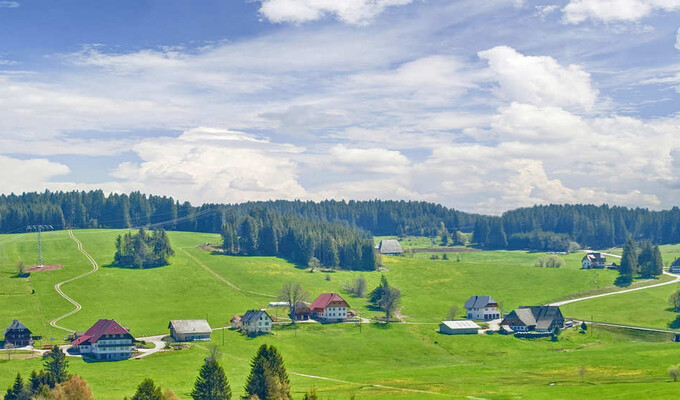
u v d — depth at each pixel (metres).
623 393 156.88
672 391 154.38
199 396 143.38
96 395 162.50
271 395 142.75
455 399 155.75
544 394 161.00
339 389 171.38
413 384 178.25
